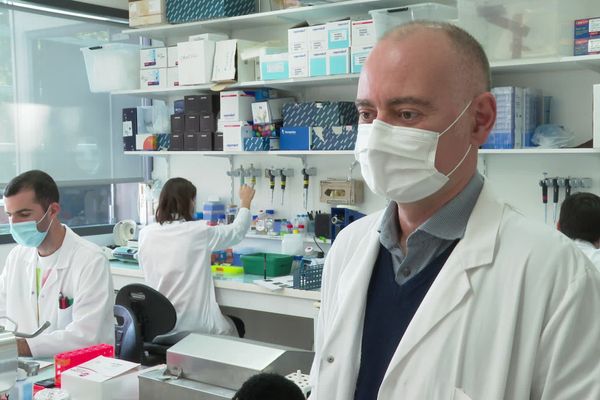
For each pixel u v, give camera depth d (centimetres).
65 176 482
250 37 459
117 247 479
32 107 461
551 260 104
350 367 116
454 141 107
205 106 445
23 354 233
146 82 468
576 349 99
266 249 458
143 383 187
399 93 105
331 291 131
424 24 107
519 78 359
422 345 107
